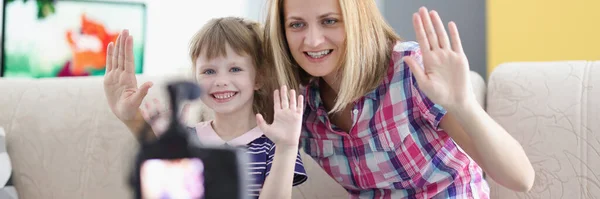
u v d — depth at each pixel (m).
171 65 2.79
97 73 2.66
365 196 1.28
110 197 1.45
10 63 2.54
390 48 1.18
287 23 1.13
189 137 0.47
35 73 2.57
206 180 0.46
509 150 1.03
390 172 1.20
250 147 1.20
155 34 2.77
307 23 1.11
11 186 1.45
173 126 0.48
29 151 1.49
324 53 1.12
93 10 2.66
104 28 2.68
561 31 2.62
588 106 1.36
